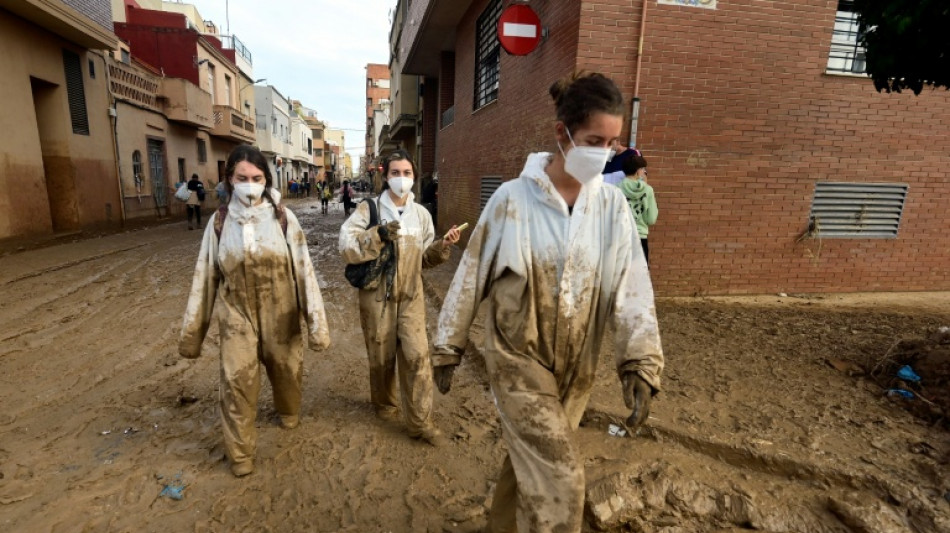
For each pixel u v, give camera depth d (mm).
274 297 3078
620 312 1771
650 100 6152
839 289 7180
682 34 6062
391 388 3605
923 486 2633
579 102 1619
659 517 2635
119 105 16375
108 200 15508
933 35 3396
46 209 12281
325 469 3090
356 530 2576
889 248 7223
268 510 2721
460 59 11688
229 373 2922
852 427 3238
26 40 11742
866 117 6703
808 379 3990
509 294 1788
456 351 1901
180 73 23656
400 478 3016
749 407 3529
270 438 3422
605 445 3178
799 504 2639
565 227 1739
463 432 3520
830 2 6289
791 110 6516
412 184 3398
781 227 6828
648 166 6328
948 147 7023
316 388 4273
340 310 6945
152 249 11906
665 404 3570
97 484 2900
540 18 6848
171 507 2725
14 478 2941
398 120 22188
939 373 3693
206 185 24953
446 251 3285
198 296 2992
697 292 6801
